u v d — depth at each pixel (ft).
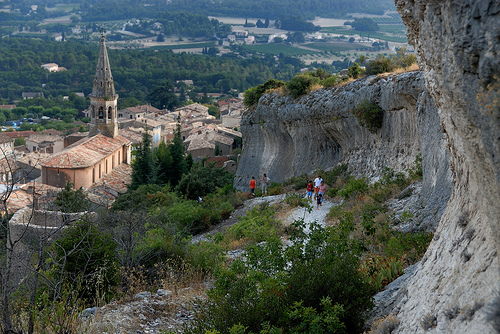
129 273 42.37
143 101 643.45
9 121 588.91
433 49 18.02
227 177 151.84
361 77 90.68
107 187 187.11
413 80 64.80
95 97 222.28
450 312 18.39
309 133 108.47
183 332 28.89
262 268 33.86
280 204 82.17
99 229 48.16
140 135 314.55
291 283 28.48
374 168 78.54
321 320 24.86
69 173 190.08
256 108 130.62
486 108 14.17
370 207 55.67
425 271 23.88
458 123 16.75
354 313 26.40
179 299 37.40
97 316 31.83
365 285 27.84
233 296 28.78
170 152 180.04
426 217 43.52
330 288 27.17
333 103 94.53
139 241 51.62
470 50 14.82
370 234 43.55
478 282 17.72
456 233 21.99
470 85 15.23
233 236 65.21
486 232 18.80
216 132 329.72
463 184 23.30
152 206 103.19
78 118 616.80
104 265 38.96
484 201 15.94
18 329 26.55
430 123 52.54
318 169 101.91
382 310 26.78
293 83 114.21
